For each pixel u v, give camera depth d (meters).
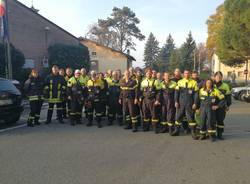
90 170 6.29
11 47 24.67
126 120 10.81
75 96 11.52
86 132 10.20
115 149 7.95
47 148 8.03
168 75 10.02
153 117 10.17
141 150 7.87
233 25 32.72
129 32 71.25
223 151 7.82
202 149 8.02
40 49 33.56
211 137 8.95
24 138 9.23
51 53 34.06
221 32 34.84
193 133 9.31
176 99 9.60
